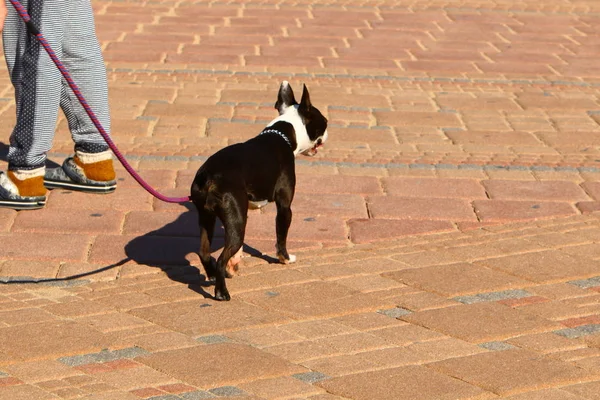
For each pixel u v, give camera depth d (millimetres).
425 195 8867
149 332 6070
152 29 15398
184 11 16797
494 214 8430
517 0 18641
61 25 8156
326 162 9703
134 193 8758
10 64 8156
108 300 6602
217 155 6664
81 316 6312
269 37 15125
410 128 11055
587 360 5727
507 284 6930
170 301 6617
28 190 8211
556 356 5777
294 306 6512
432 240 7848
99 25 15523
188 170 9383
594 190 9086
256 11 16938
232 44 14641
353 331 6133
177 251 7543
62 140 10195
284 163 7016
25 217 8133
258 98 12000
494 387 5340
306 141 7344
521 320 6301
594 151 10391
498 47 15062
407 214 8398
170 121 10969
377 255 7504
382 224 8172
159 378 5406
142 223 8078
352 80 12977
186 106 11555
